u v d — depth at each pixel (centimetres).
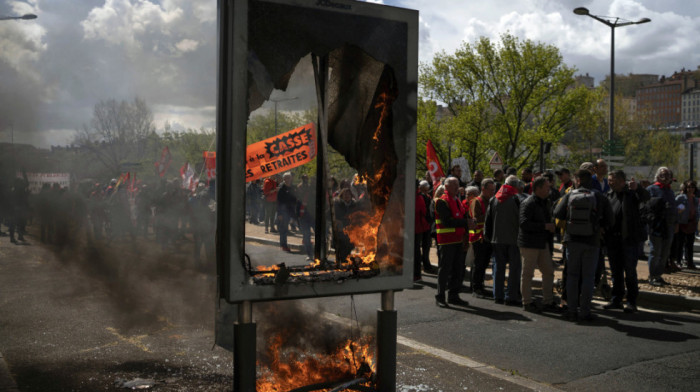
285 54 309
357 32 326
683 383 459
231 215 294
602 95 3528
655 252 908
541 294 848
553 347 563
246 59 291
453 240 761
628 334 616
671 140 6116
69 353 480
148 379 411
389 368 351
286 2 304
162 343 513
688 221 1152
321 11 316
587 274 675
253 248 501
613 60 2234
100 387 393
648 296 796
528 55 3278
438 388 413
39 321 591
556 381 462
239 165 294
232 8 286
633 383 459
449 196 765
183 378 415
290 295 311
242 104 292
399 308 753
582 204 668
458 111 3459
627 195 733
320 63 376
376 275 339
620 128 5416
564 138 4153
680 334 616
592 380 465
